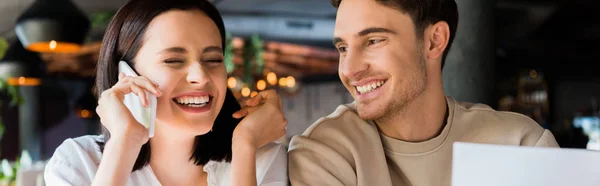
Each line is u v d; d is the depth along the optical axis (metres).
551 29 8.81
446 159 1.52
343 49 1.49
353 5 1.44
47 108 12.59
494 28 2.65
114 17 1.48
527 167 0.93
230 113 1.62
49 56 9.38
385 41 1.42
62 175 1.45
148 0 1.42
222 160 1.61
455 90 2.57
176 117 1.41
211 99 1.45
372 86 1.45
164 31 1.38
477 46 2.58
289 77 9.03
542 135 1.59
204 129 1.43
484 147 0.96
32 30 4.30
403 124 1.50
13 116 10.94
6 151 10.91
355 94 1.48
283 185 1.56
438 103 1.54
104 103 1.35
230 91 1.63
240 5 6.92
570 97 11.73
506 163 0.94
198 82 1.38
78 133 13.11
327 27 8.14
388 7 1.40
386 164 1.51
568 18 8.36
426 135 1.53
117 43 1.47
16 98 6.36
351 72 1.43
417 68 1.46
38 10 4.30
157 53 1.38
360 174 1.49
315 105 11.87
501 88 11.34
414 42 1.45
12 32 8.14
